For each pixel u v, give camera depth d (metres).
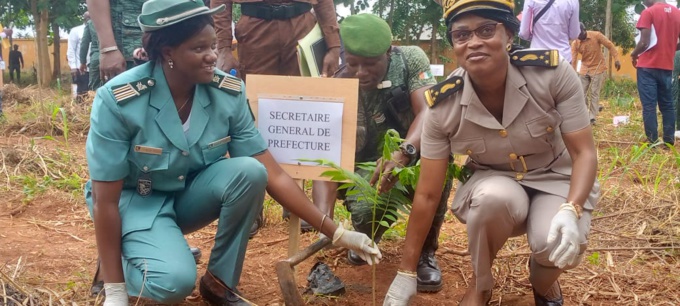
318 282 3.35
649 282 3.63
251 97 3.27
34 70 24.58
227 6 4.79
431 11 18.53
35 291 3.20
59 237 4.34
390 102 3.48
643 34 7.92
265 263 3.90
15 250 4.00
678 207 4.89
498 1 2.58
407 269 2.90
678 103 9.05
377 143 3.65
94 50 6.08
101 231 2.77
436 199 2.89
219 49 4.85
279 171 3.06
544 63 2.71
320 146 3.24
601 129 9.63
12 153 6.11
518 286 3.58
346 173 2.93
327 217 3.00
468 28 2.61
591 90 9.93
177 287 2.69
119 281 2.78
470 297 3.02
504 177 2.92
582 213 2.72
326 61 4.57
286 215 4.73
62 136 8.20
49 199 5.19
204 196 2.95
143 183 2.90
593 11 21.77
